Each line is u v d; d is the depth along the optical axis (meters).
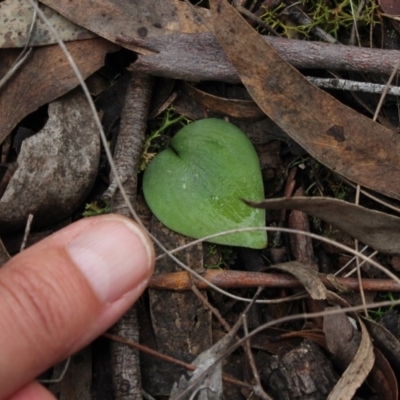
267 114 0.17
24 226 0.17
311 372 0.16
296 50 0.17
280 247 0.17
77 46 0.17
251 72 0.16
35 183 0.16
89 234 0.15
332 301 0.16
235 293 0.17
